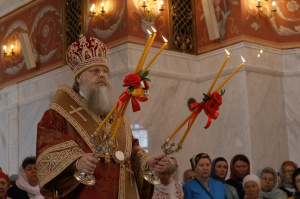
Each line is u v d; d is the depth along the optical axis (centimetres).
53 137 358
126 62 1030
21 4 1343
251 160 1006
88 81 388
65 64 1202
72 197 364
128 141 388
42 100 1241
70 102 381
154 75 1050
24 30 1332
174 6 1119
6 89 1355
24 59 1321
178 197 620
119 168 372
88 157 337
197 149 1089
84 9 1153
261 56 1062
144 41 1063
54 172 345
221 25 1089
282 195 712
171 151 366
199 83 1112
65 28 1209
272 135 1048
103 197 357
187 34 1134
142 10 1073
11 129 1330
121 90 1029
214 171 707
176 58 1094
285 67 1095
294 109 1077
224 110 1060
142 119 1019
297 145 1066
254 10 1077
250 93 1030
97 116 382
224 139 1053
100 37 1107
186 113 1088
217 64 1084
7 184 576
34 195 644
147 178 380
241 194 746
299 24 1106
